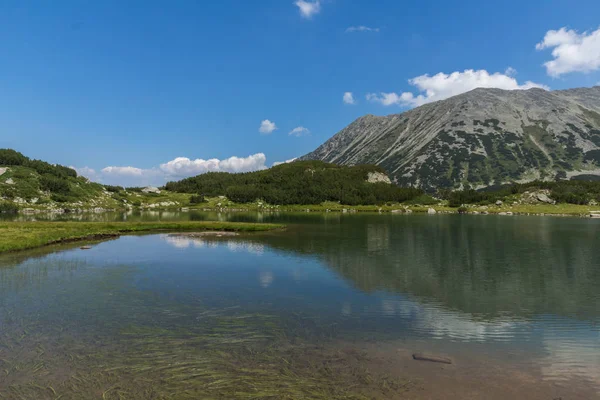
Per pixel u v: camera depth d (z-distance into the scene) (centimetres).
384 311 2347
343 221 11812
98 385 1327
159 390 1296
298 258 4384
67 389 1297
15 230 5944
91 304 2375
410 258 4450
